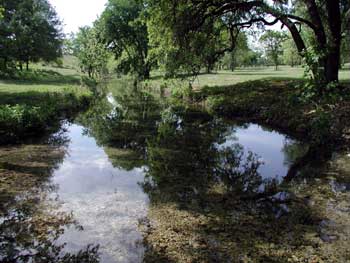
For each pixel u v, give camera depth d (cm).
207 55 1831
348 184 654
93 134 1203
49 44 4184
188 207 559
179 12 1634
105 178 710
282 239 449
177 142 1085
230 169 789
